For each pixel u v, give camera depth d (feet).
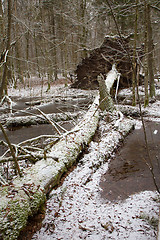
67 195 9.45
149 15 26.96
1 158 10.05
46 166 10.25
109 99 24.81
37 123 25.17
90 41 52.39
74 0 42.09
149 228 6.92
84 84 55.62
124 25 36.01
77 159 13.61
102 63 49.98
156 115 24.88
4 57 7.52
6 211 6.71
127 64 44.55
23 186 8.18
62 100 41.04
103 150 14.39
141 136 18.58
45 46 47.47
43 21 41.96
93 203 8.98
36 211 7.90
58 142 13.97
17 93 52.44
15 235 6.44
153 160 13.51
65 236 6.92
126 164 13.24
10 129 23.56
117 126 18.83
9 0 7.16
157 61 66.08
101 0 18.92
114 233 6.88
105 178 11.56
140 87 46.09
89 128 18.08
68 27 53.42
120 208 8.43
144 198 9.04
